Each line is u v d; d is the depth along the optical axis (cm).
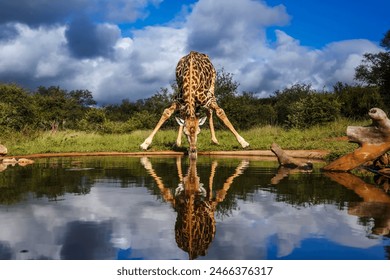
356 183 596
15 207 438
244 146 1215
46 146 1323
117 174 707
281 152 842
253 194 511
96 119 2173
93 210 426
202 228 359
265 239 326
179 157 1103
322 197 489
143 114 2244
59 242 321
